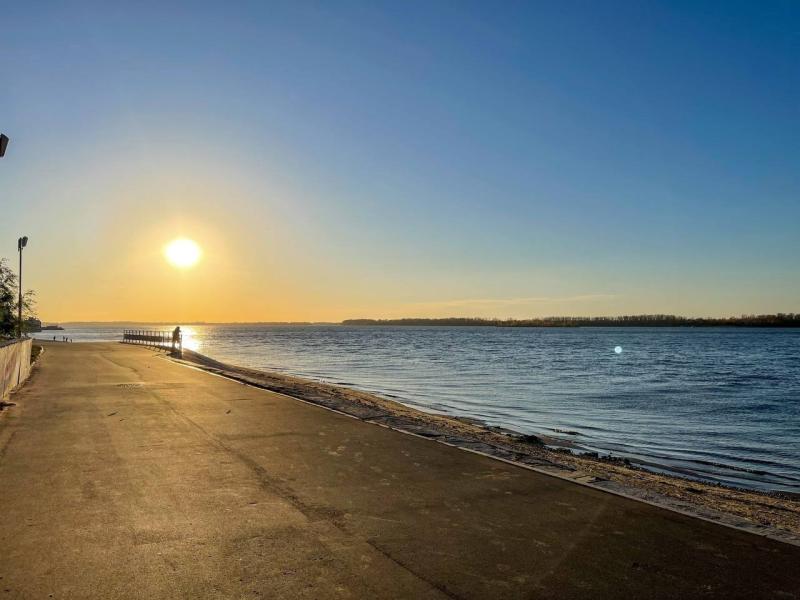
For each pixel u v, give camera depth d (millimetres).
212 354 59500
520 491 6652
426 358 54844
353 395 20391
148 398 14242
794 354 65500
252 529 5383
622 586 4273
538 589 4227
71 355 31859
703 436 16578
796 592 4195
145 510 5891
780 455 14172
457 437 9938
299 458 8164
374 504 6141
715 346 90000
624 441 15570
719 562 4707
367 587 4242
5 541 5051
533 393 26656
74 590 4168
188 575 4414
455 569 4555
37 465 7672
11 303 30984
